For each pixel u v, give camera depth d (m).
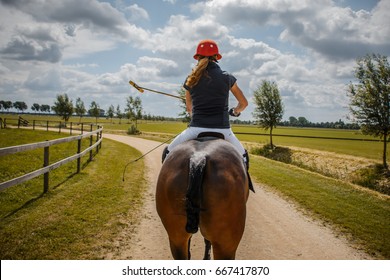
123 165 12.78
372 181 17.67
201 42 3.46
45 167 7.33
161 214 2.73
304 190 9.63
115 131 53.00
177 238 2.69
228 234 2.55
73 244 4.81
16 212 5.96
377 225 6.47
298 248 5.27
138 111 54.66
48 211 6.15
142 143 26.70
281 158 27.64
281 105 33.31
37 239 4.86
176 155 2.76
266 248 5.24
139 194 8.18
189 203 2.29
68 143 20.56
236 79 3.44
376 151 34.44
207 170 2.48
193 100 3.37
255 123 34.16
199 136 3.25
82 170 10.89
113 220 6.00
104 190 8.24
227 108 3.41
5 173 9.36
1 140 20.64
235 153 2.82
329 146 39.91
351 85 19.64
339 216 7.02
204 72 3.26
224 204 2.46
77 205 6.72
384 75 18.48
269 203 8.13
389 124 18.62
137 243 5.06
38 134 28.92
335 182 11.41
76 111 82.44
